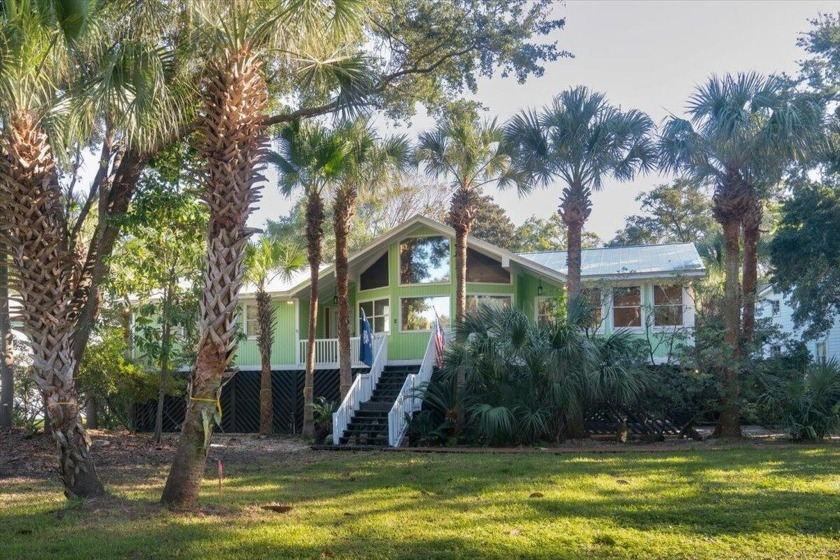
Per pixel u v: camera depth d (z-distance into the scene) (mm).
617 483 11211
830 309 23422
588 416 19156
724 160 18125
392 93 19359
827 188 23125
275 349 27078
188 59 10617
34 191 9367
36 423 19109
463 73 19359
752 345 18266
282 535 8078
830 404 17016
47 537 8016
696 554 7273
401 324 25734
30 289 9469
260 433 23656
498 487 10984
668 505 9414
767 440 17547
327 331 28391
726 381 18141
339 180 21141
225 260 9008
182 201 16422
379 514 9195
